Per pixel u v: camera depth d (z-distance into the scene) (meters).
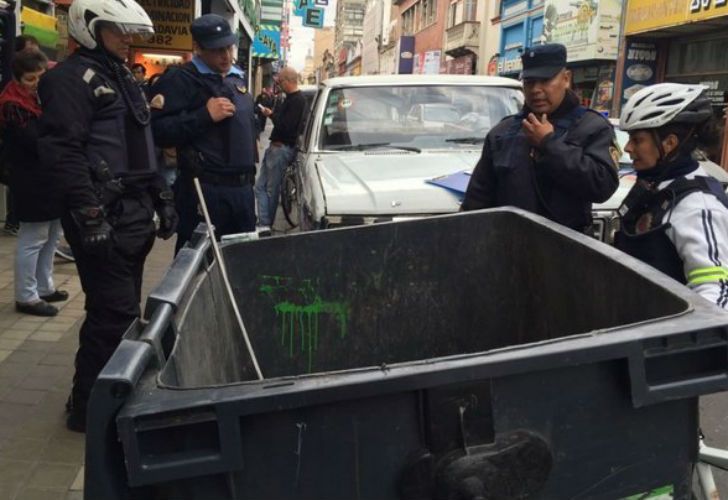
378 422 1.39
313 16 35.97
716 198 2.23
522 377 1.43
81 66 3.12
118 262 3.31
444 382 1.37
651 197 2.34
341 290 2.85
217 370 2.25
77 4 3.14
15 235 7.49
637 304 1.97
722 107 15.54
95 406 1.34
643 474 1.53
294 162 7.23
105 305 3.33
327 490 1.40
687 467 1.55
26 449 3.30
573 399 1.45
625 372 1.45
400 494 1.41
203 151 4.37
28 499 2.93
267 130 26.69
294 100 8.33
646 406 1.49
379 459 1.40
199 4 11.24
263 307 2.78
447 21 37.31
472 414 1.40
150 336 1.55
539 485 1.46
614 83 19.39
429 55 40.69
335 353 2.87
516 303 2.85
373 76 6.40
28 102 4.70
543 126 2.99
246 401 1.31
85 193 3.07
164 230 3.57
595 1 19.12
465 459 1.39
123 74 3.31
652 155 2.32
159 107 4.26
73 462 3.21
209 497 1.38
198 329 2.03
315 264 2.82
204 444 1.33
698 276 2.13
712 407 3.89
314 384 1.35
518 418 1.44
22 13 7.70
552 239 2.55
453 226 2.89
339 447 1.39
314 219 4.60
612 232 4.56
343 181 4.87
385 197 4.54
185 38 11.25
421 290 2.91
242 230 4.62
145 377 1.45
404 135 5.81
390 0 57.84
